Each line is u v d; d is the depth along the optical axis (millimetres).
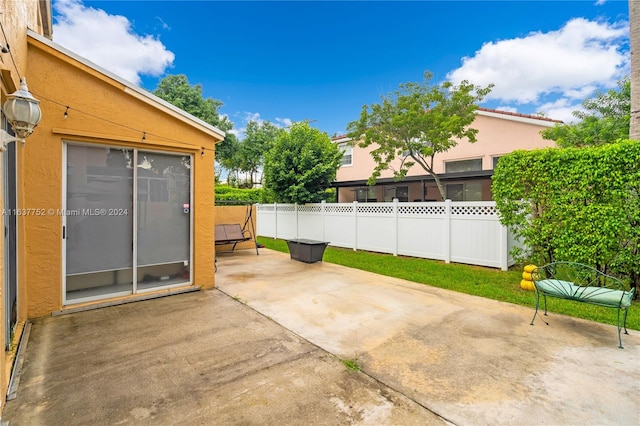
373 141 11078
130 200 4715
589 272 4906
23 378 2607
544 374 2668
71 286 4262
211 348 3182
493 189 6098
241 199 16641
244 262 8008
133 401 2312
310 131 12992
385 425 2049
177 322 3895
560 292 3605
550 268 5340
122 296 4656
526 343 3281
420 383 2543
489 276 6301
